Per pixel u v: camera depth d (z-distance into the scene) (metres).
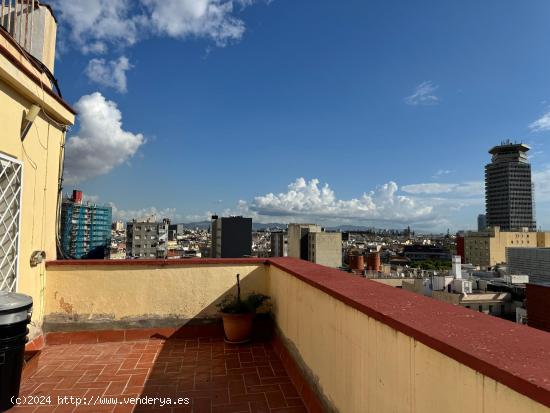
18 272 4.04
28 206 4.27
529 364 1.14
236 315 4.67
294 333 3.76
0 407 2.91
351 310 2.30
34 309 4.49
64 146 5.17
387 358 1.84
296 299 3.71
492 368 1.14
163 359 4.23
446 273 50.31
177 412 3.01
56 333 4.77
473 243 97.25
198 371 3.88
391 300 2.19
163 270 5.10
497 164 132.25
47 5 4.77
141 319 4.99
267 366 4.02
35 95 4.08
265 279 5.35
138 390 3.42
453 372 1.36
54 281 4.83
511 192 128.38
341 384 2.43
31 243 4.37
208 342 4.86
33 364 3.81
